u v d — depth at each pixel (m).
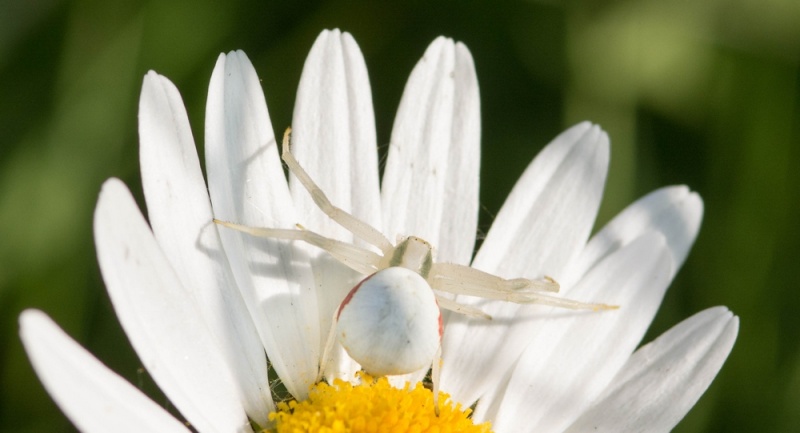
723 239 0.19
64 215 0.18
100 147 0.18
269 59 0.19
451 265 0.17
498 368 0.17
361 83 0.17
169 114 0.16
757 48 0.19
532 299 0.17
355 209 0.17
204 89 0.19
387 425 0.16
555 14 0.19
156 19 0.19
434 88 0.17
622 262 0.17
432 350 0.16
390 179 0.17
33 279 0.18
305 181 0.17
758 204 0.19
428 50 0.17
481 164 0.19
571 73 0.19
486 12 0.20
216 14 0.19
